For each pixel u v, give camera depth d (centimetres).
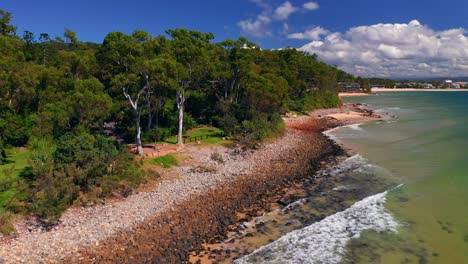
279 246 1880
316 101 8831
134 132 3747
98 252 1736
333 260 1750
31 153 2611
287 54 9069
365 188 2773
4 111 3209
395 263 1722
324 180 3012
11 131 3148
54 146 2672
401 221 2159
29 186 2145
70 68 4141
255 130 4241
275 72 7006
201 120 5191
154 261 1708
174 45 3606
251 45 5400
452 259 1745
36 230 1844
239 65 5072
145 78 3059
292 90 7831
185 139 3941
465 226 2078
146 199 2362
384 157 3784
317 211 2339
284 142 4503
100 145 2591
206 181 2827
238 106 4906
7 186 2119
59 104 3141
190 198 2470
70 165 2264
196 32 4362
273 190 2783
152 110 4028
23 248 1684
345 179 3022
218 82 5250
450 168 3272
